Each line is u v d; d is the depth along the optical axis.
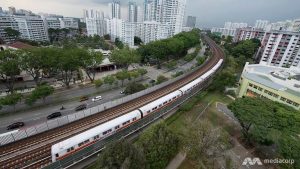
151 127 31.55
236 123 45.34
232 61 91.25
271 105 36.81
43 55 55.97
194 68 83.94
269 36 103.19
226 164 30.11
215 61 99.44
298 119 32.97
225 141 33.47
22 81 64.75
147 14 187.50
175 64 95.06
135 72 68.31
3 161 28.66
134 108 46.56
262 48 115.62
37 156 29.97
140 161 23.78
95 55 64.88
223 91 64.31
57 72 66.88
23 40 119.00
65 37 159.50
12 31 120.25
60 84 64.12
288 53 97.31
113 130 35.47
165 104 48.22
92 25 171.62
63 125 37.97
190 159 32.06
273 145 34.56
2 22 122.44
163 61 103.75
